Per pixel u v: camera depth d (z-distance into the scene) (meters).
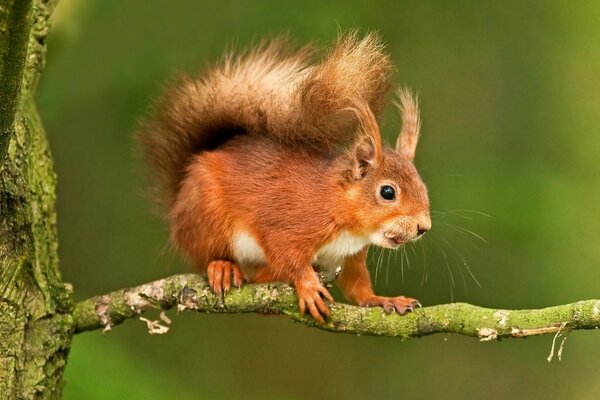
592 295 11.53
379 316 7.39
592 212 11.87
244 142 8.77
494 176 11.98
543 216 11.76
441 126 12.36
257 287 7.71
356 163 8.45
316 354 12.98
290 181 8.41
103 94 11.96
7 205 7.35
